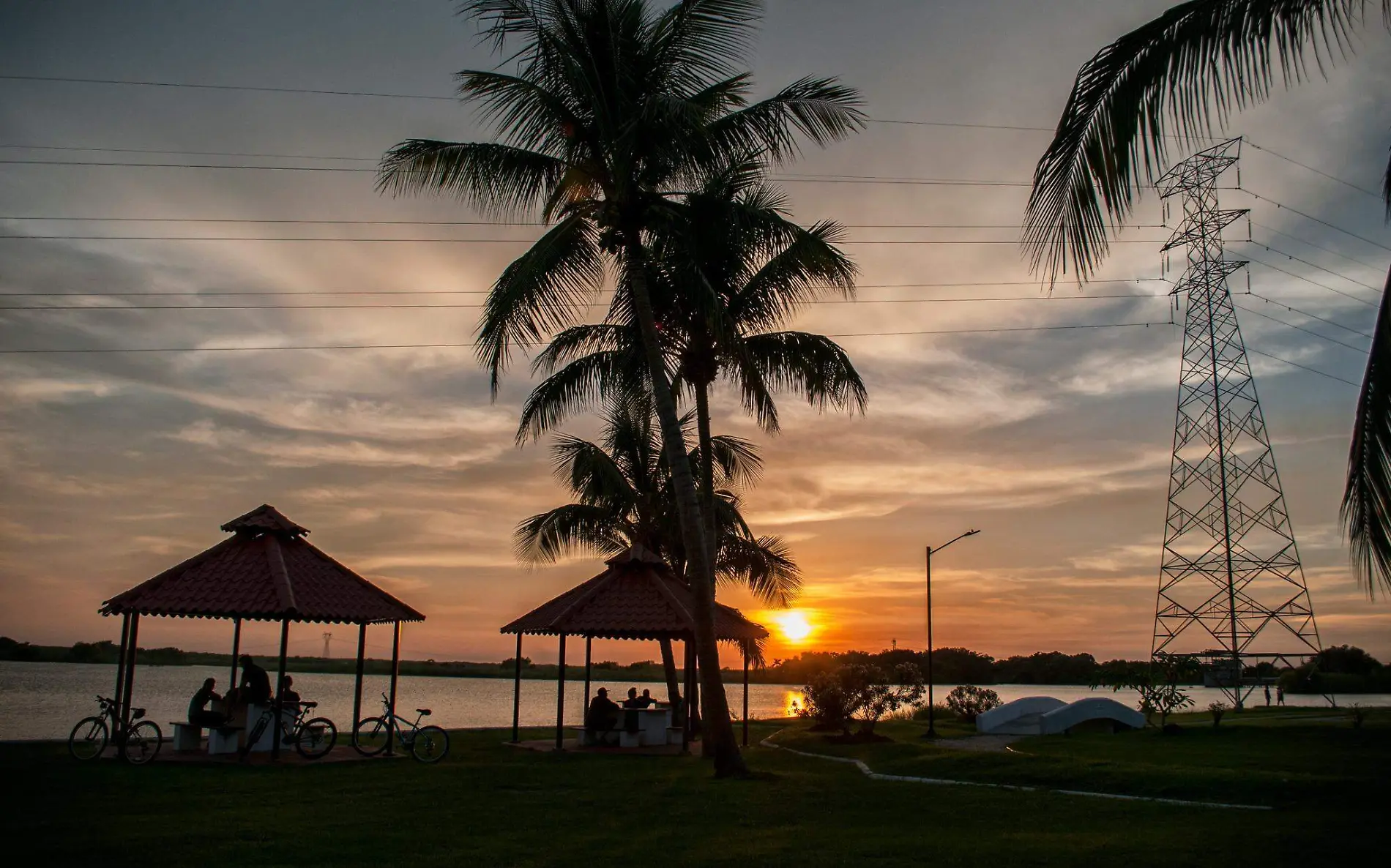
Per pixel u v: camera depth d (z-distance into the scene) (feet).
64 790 47.39
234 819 40.29
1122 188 28.35
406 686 374.43
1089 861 32.86
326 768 60.08
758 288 70.23
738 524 102.53
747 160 61.00
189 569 64.54
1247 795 49.14
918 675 122.62
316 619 64.64
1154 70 28.30
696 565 58.49
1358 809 44.96
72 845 34.19
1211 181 195.11
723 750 56.95
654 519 102.73
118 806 43.19
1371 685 247.50
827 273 66.28
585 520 104.27
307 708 66.18
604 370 74.95
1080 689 338.95
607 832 38.78
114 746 63.98
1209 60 27.99
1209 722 122.52
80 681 280.72
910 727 123.54
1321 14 27.35
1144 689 106.73
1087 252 28.71
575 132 58.54
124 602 61.16
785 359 70.69
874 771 65.82
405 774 57.72
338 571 70.49
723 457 97.40
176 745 65.51
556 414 76.13
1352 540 28.19
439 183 60.75
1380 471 27.30
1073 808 46.42
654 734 80.89
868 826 41.06
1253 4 27.66
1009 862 32.86
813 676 106.22
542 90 57.57
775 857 33.71
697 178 59.47
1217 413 192.65
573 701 257.75
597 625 77.71
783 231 61.36
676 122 52.85
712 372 71.56
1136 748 82.02
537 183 61.36
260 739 65.57
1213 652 193.26
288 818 40.91
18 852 33.01
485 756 71.67
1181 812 44.80
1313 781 49.88
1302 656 185.68
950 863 32.73
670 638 81.76
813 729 103.35
